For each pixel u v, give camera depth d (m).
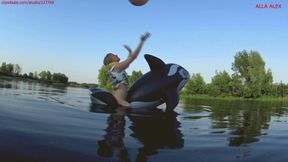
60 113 4.55
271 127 5.21
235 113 7.54
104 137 3.25
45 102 5.91
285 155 3.21
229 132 4.28
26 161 2.42
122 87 6.20
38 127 3.37
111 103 6.06
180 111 6.68
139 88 6.19
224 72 44.47
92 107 5.59
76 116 4.39
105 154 2.72
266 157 3.08
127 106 6.06
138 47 6.01
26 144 2.75
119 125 3.97
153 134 3.63
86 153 2.69
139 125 4.07
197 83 40.62
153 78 6.23
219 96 42.53
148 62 6.38
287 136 4.34
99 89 6.51
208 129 4.38
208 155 2.98
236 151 3.20
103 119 4.32
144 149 2.98
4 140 2.79
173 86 6.19
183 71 6.40
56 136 3.08
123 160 2.63
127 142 3.16
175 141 3.40
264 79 58.41
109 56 6.41
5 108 4.44
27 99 6.19
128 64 6.12
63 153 2.63
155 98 6.14
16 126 3.30
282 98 47.22
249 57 59.41
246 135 4.16
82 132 3.37
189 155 2.93
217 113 6.99
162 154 2.89
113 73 6.20
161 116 5.20
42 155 2.55
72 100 6.85
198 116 5.91
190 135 3.81
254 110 9.47
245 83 59.31
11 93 7.38
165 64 6.43
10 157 2.46
